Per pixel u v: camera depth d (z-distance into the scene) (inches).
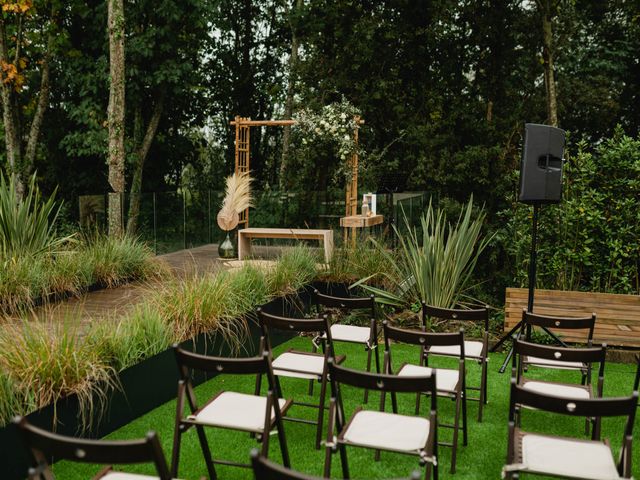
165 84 601.6
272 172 860.0
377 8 679.1
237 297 216.7
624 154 268.7
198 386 189.5
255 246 410.9
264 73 830.5
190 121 749.3
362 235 335.6
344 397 181.3
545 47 633.0
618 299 238.1
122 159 450.3
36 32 607.2
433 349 176.2
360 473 132.6
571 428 160.9
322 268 292.2
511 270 408.2
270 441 148.3
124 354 160.4
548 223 283.4
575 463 101.3
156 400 170.7
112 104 443.8
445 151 649.0
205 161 832.3
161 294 207.3
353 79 657.6
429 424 111.3
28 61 630.5
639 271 277.9
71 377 142.2
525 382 146.6
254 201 481.7
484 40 691.4
